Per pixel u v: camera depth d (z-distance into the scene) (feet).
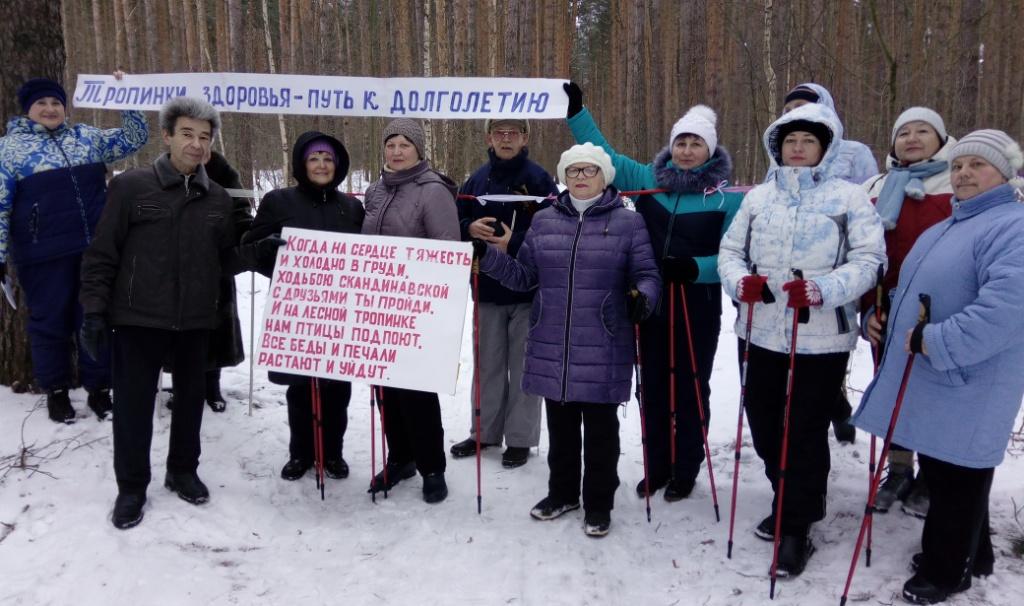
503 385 13.37
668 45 48.24
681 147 10.68
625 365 10.16
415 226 10.83
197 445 10.99
